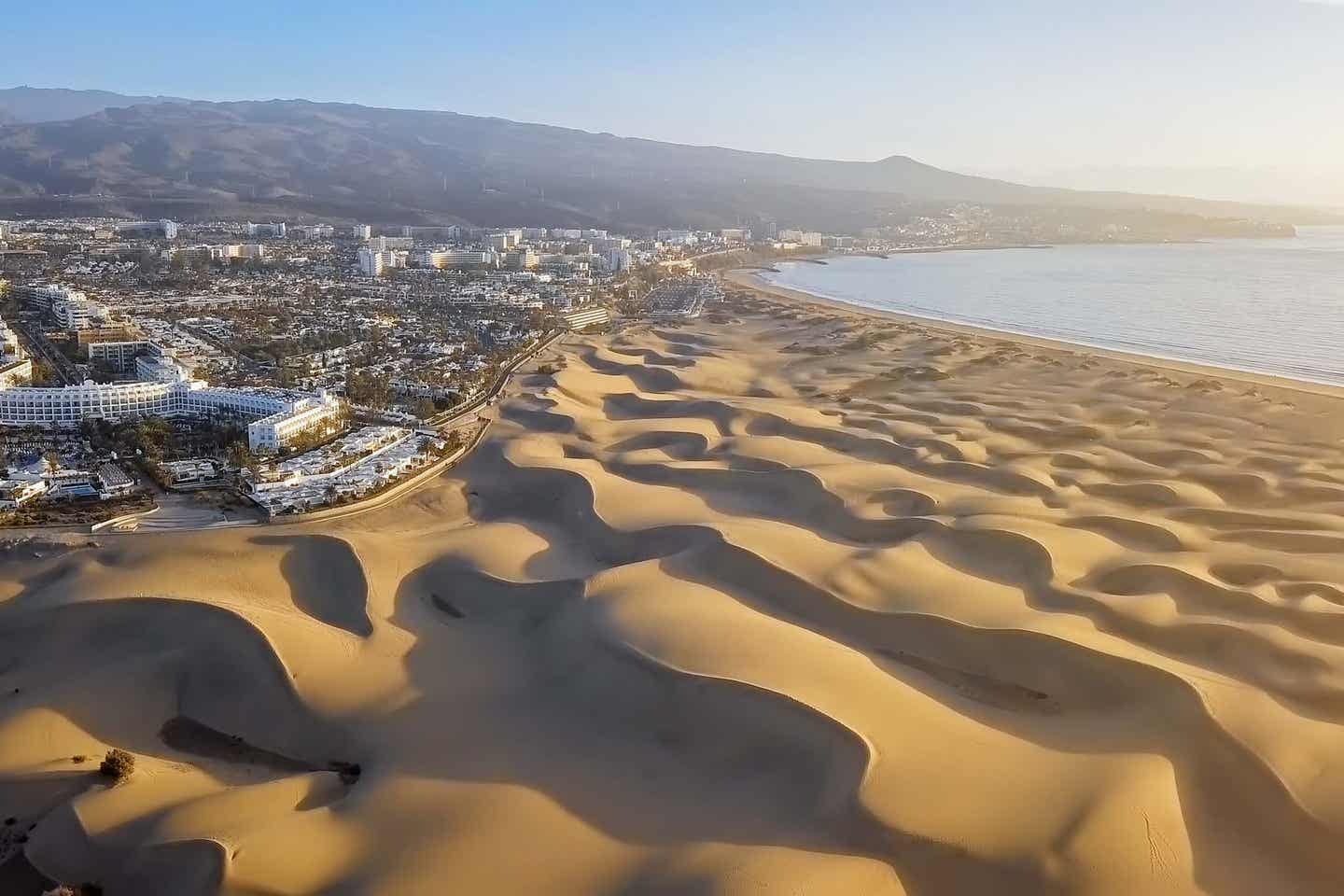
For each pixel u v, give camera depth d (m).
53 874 86.81
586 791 94.75
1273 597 128.25
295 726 108.56
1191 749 98.81
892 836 85.12
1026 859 82.81
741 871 81.19
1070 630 118.31
